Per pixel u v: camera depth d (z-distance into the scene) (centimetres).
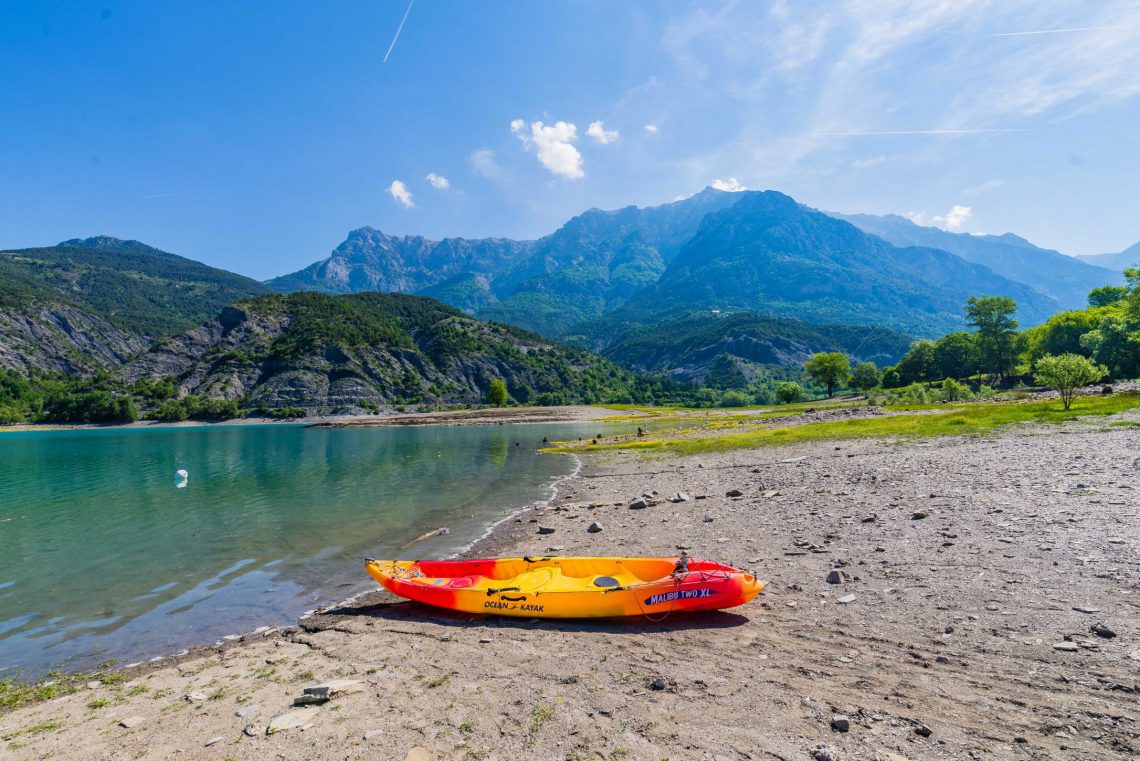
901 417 4881
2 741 741
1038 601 915
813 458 3030
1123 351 7550
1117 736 558
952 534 1340
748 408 14050
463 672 863
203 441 8956
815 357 15025
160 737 717
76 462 5522
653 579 1164
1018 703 641
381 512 2456
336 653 995
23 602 1404
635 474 3294
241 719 750
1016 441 2742
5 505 2953
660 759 591
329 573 1586
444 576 1291
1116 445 2236
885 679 733
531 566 1279
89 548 1936
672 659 860
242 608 1329
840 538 1450
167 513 2558
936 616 914
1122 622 801
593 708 716
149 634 1188
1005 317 10969
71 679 979
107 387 19300
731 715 674
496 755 620
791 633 923
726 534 1656
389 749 643
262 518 2378
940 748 570
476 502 2670
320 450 6384
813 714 661
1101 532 1195
